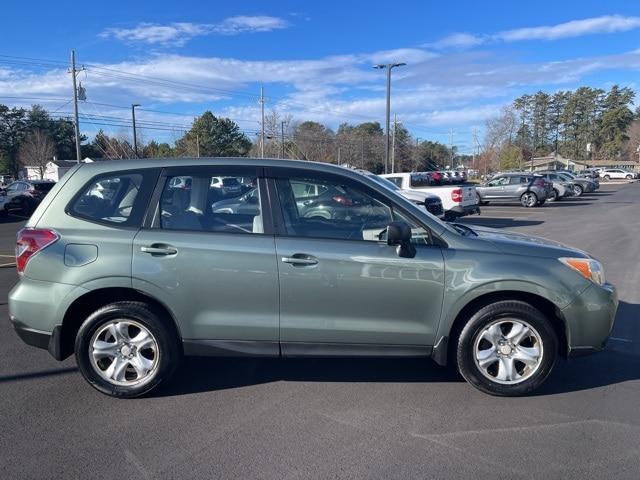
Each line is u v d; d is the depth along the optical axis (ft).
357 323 13.32
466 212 59.36
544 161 345.92
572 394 13.85
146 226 13.46
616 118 384.47
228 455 10.96
